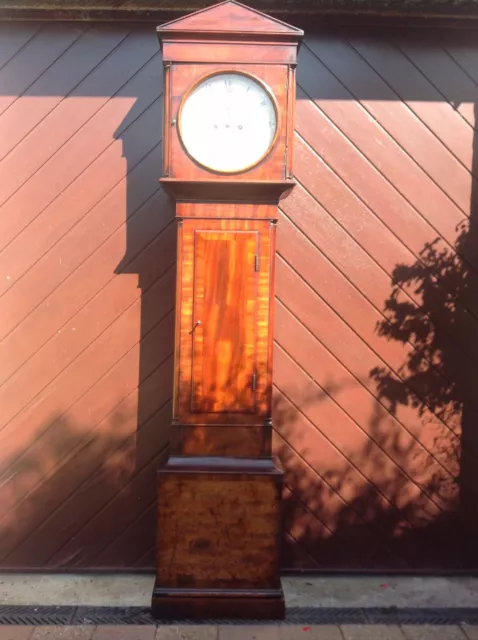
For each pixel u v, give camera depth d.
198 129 2.83
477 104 3.38
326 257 3.38
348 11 3.27
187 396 2.91
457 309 3.39
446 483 3.39
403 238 3.38
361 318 3.38
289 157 2.85
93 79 3.36
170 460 2.91
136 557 3.37
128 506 3.37
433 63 3.37
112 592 3.16
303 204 3.37
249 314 2.90
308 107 3.36
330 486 3.38
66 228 3.36
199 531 2.89
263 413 2.92
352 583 3.29
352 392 3.38
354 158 3.37
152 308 3.37
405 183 3.37
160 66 3.36
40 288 3.37
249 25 2.81
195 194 2.86
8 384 3.37
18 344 3.37
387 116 3.37
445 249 3.38
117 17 3.32
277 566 2.90
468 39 3.37
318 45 3.36
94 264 3.37
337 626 2.88
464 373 3.39
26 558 3.36
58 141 3.36
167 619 2.90
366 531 3.39
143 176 3.36
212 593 2.89
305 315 3.38
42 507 3.36
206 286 2.89
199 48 2.82
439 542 3.39
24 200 3.35
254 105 2.83
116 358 3.37
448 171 3.38
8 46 3.34
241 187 2.83
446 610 3.04
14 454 3.37
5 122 3.35
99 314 3.37
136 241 3.36
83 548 3.37
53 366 3.37
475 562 3.39
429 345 3.39
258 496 2.88
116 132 3.36
